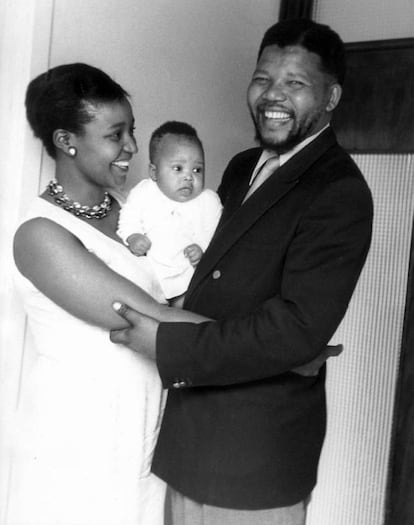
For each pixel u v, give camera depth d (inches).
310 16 104.1
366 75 99.1
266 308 59.2
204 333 59.1
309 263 59.1
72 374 63.9
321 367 67.3
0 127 72.2
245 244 63.0
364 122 99.2
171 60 89.0
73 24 75.3
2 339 72.3
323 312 58.6
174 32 89.0
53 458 64.2
